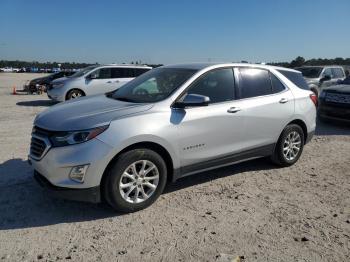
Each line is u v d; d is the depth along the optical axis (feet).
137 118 14.28
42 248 11.97
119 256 11.60
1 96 63.82
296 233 13.24
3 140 25.63
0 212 14.35
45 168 13.67
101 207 14.98
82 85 48.60
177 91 15.76
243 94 18.11
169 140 14.94
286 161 20.47
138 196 14.65
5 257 11.41
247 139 18.10
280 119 19.47
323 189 17.54
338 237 13.03
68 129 13.47
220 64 17.72
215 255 11.74
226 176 19.04
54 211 14.57
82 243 12.32
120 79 50.80
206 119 16.11
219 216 14.44
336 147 25.77
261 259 11.59
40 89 70.59
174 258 11.54
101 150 13.33
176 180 17.11
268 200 16.10
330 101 33.86
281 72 20.58
